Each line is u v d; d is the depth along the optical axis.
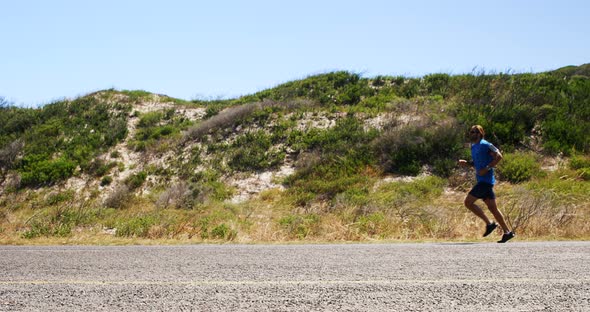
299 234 10.48
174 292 3.99
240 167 22.81
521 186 17.08
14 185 23.45
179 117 29.89
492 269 4.68
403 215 12.18
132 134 28.09
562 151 19.73
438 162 19.80
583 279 4.18
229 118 26.91
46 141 27.25
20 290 4.18
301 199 19.08
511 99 23.50
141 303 3.68
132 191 22.36
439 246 6.63
